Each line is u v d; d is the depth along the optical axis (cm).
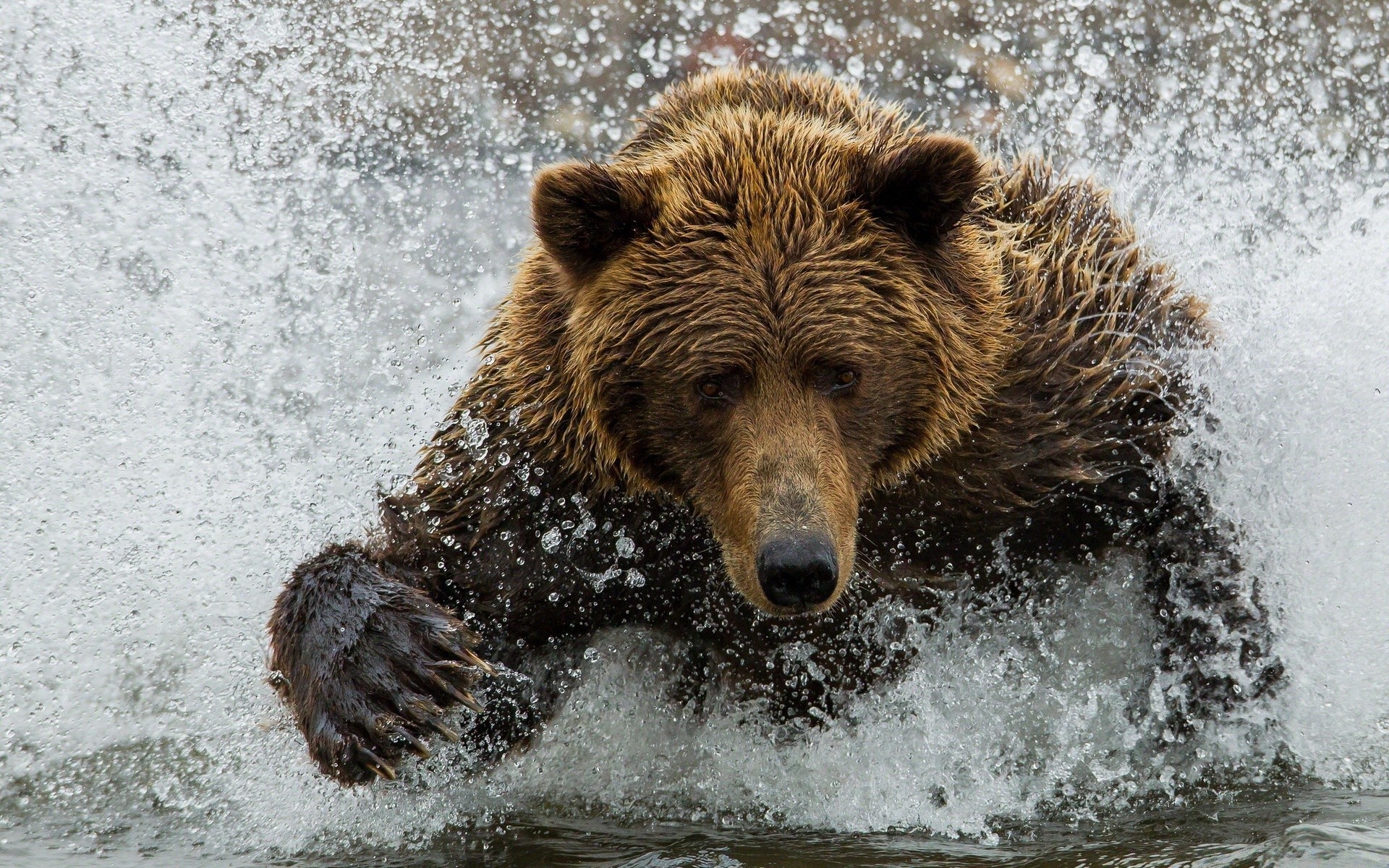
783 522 805
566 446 919
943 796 951
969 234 947
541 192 859
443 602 957
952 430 910
